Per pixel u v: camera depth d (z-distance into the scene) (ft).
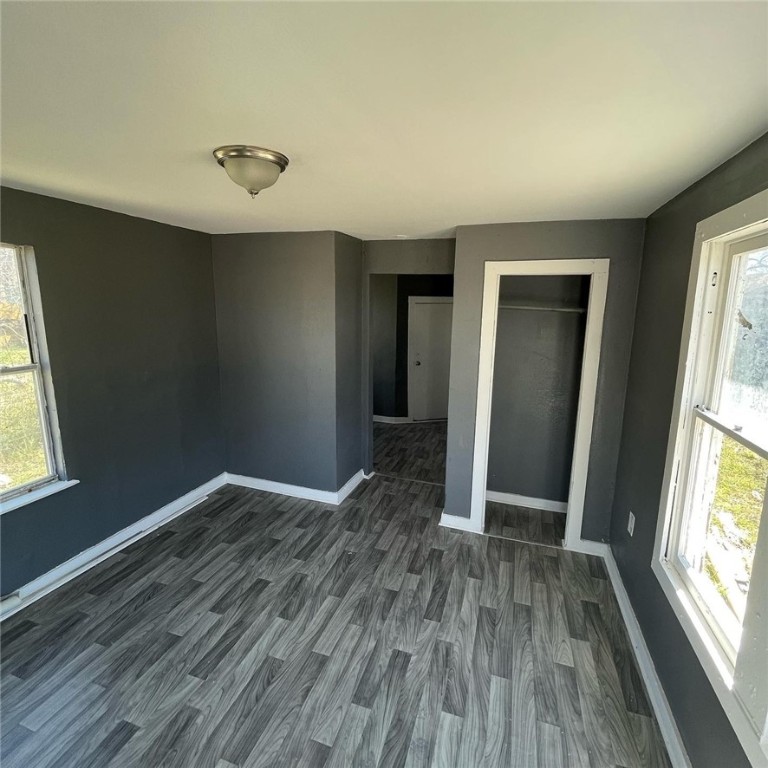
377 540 11.10
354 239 12.50
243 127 4.42
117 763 5.74
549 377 12.32
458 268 10.30
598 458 10.21
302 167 5.74
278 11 2.54
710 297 5.94
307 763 5.77
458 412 11.08
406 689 6.88
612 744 6.05
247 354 12.96
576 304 11.68
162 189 7.25
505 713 6.49
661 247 7.80
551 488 12.83
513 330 12.34
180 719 6.33
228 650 7.57
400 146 4.93
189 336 12.13
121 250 9.92
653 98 3.68
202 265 12.38
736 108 3.83
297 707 6.55
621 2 2.42
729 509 5.26
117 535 10.50
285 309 12.21
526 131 4.45
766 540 3.95
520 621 8.38
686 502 6.37
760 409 4.69
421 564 10.14
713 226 5.48
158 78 3.42
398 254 12.80
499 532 11.59
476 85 3.50
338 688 6.88
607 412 9.96
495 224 9.86
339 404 12.57
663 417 7.13
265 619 8.33
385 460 16.75
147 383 10.94
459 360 10.78
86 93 3.68
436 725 6.30
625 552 8.89
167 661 7.33
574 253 9.51
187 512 12.32
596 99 3.72
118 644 7.66
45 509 8.84
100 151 5.24
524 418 12.75
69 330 8.97
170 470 11.92
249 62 3.17
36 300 8.39
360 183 6.51
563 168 5.69
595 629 8.20
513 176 6.08
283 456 13.26
